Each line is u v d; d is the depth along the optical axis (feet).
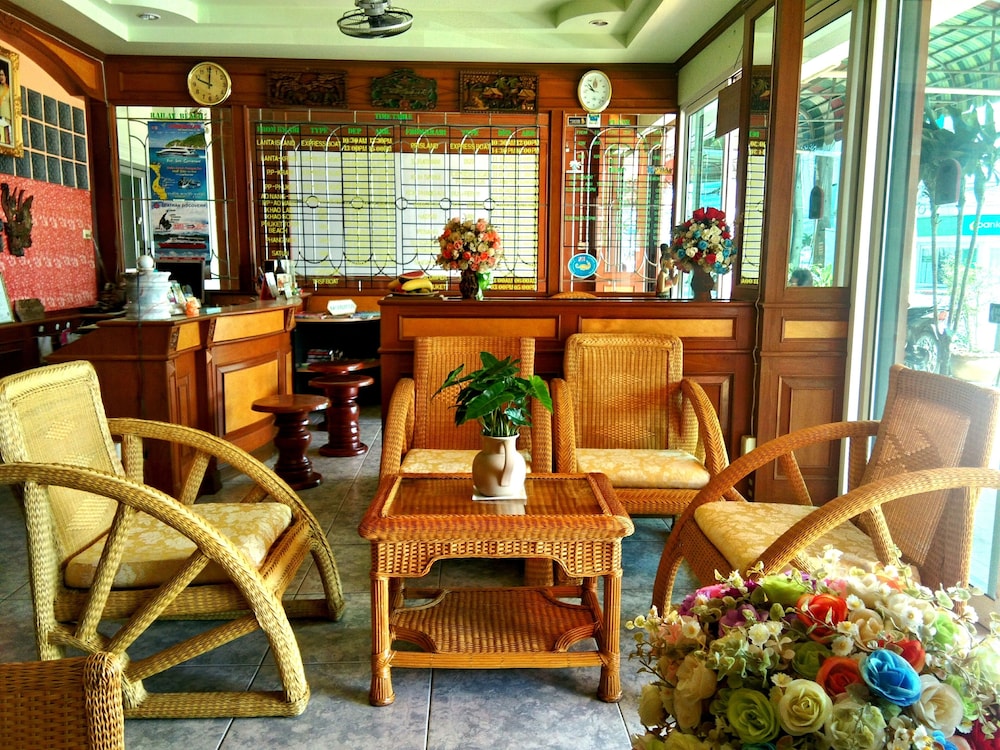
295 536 7.11
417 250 20.43
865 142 10.54
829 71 10.68
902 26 10.03
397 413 9.04
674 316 11.18
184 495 7.45
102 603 5.84
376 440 16.31
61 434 6.54
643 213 20.15
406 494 7.01
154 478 11.32
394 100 19.34
